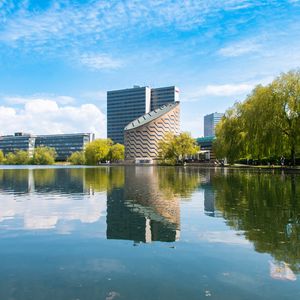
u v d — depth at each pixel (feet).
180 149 406.82
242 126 199.82
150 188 87.56
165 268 24.44
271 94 151.84
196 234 34.50
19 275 23.27
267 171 171.83
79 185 100.68
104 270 24.12
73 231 36.22
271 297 19.88
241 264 25.25
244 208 50.88
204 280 22.26
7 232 35.81
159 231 35.88
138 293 20.35
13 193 77.56
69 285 21.53
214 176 141.49
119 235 34.30
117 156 575.38
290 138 150.61
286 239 32.22
